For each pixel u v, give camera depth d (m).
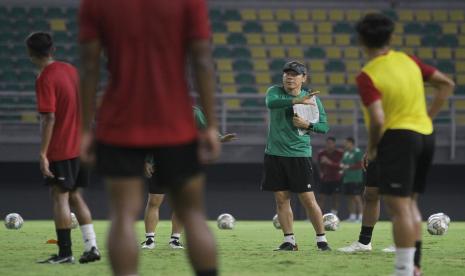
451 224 66.94
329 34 106.56
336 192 77.81
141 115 13.99
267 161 33.38
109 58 14.27
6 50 99.62
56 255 26.48
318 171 83.62
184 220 14.55
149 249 33.44
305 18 108.38
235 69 100.88
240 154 82.44
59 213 25.78
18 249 33.44
